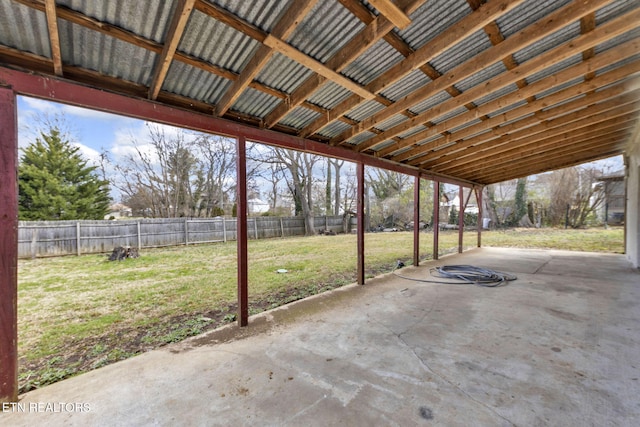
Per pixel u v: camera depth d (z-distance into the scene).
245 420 1.54
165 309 3.54
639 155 5.18
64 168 11.98
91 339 2.71
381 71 2.46
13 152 1.69
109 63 2.00
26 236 7.21
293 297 3.98
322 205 19.64
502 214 17.08
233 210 16.52
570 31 2.20
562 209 15.12
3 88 1.67
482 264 6.14
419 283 4.61
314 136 3.83
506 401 1.64
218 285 4.69
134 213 15.29
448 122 3.79
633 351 2.20
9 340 1.69
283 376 1.96
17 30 1.61
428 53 2.12
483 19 1.82
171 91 2.45
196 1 1.51
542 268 5.59
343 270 5.85
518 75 2.59
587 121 4.22
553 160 6.82
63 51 1.83
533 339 2.45
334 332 2.70
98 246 8.29
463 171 7.11
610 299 3.53
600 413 1.52
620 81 3.27
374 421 1.50
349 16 1.82
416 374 1.95
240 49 2.02
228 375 1.99
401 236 13.16
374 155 4.84
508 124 4.22
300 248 9.31
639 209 5.32
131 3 1.53
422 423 1.48
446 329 2.72
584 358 2.11
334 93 2.79
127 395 1.79
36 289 4.48
